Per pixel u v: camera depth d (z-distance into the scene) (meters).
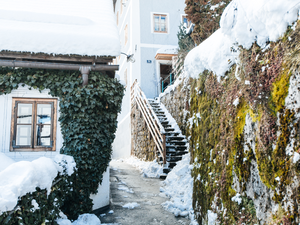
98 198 5.66
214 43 4.99
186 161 7.80
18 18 5.68
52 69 5.49
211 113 5.06
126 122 16.42
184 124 9.72
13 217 2.48
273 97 3.10
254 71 3.55
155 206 6.11
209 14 8.61
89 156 5.36
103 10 6.98
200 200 5.02
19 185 2.59
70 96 5.35
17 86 5.38
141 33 14.96
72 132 5.31
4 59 5.43
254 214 3.24
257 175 3.25
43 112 5.68
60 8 6.77
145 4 15.20
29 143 5.76
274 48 3.22
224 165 4.13
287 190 2.68
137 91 13.38
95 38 5.52
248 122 3.55
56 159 4.62
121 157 17.48
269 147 3.05
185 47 10.73
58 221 4.02
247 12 3.61
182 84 10.08
